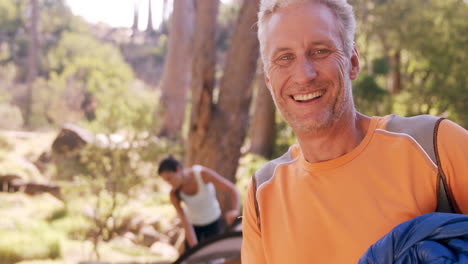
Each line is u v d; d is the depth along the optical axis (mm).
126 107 7707
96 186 7449
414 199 948
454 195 938
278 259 1087
